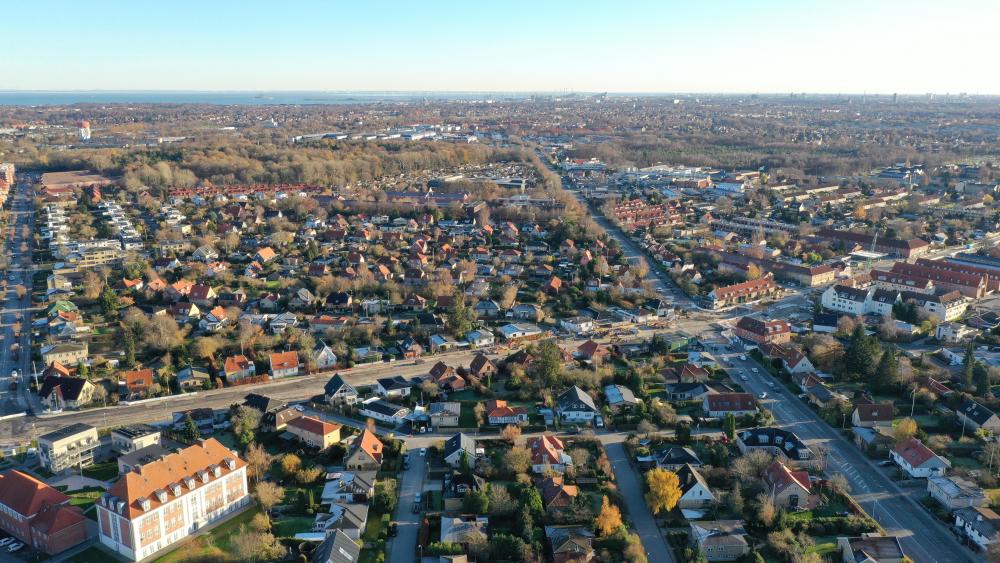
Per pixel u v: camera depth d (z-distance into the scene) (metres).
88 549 145.50
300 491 164.62
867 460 184.38
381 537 149.38
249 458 171.88
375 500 161.25
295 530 150.75
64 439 174.75
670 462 176.25
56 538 143.38
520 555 142.12
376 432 197.50
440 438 194.25
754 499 162.00
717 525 150.75
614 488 167.50
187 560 141.38
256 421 195.25
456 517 154.12
